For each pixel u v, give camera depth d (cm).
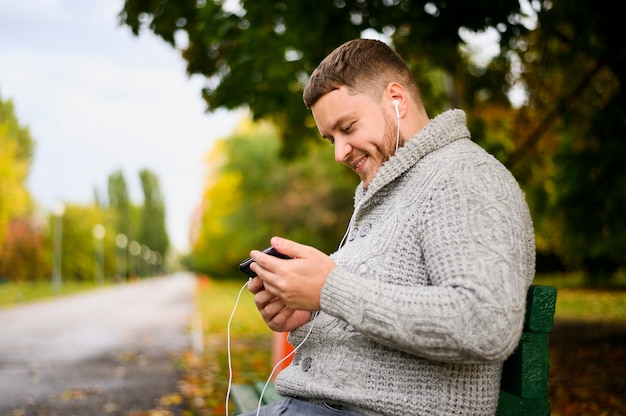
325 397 142
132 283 6975
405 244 133
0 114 4556
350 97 147
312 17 511
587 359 655
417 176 139
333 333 144
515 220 124
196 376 648
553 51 630
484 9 450
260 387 298
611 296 1580
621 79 457
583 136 812
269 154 2469
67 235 5534
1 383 624
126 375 670
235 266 4528
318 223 2486
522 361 147
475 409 130
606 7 419
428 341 115
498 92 777
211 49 694
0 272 4209
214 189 3762
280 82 608
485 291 113
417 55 622
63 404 526
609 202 957
